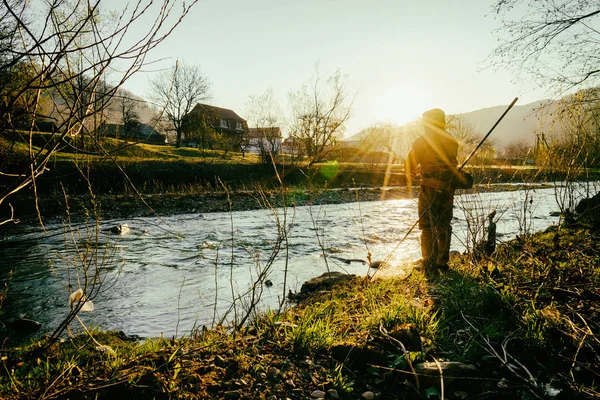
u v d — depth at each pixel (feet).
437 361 8.59
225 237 39.55
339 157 150.30
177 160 108.27
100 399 7.02
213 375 7.96
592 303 11.02
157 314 16.71
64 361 9.13
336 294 15.94
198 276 23.72
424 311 11.34
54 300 19.86
